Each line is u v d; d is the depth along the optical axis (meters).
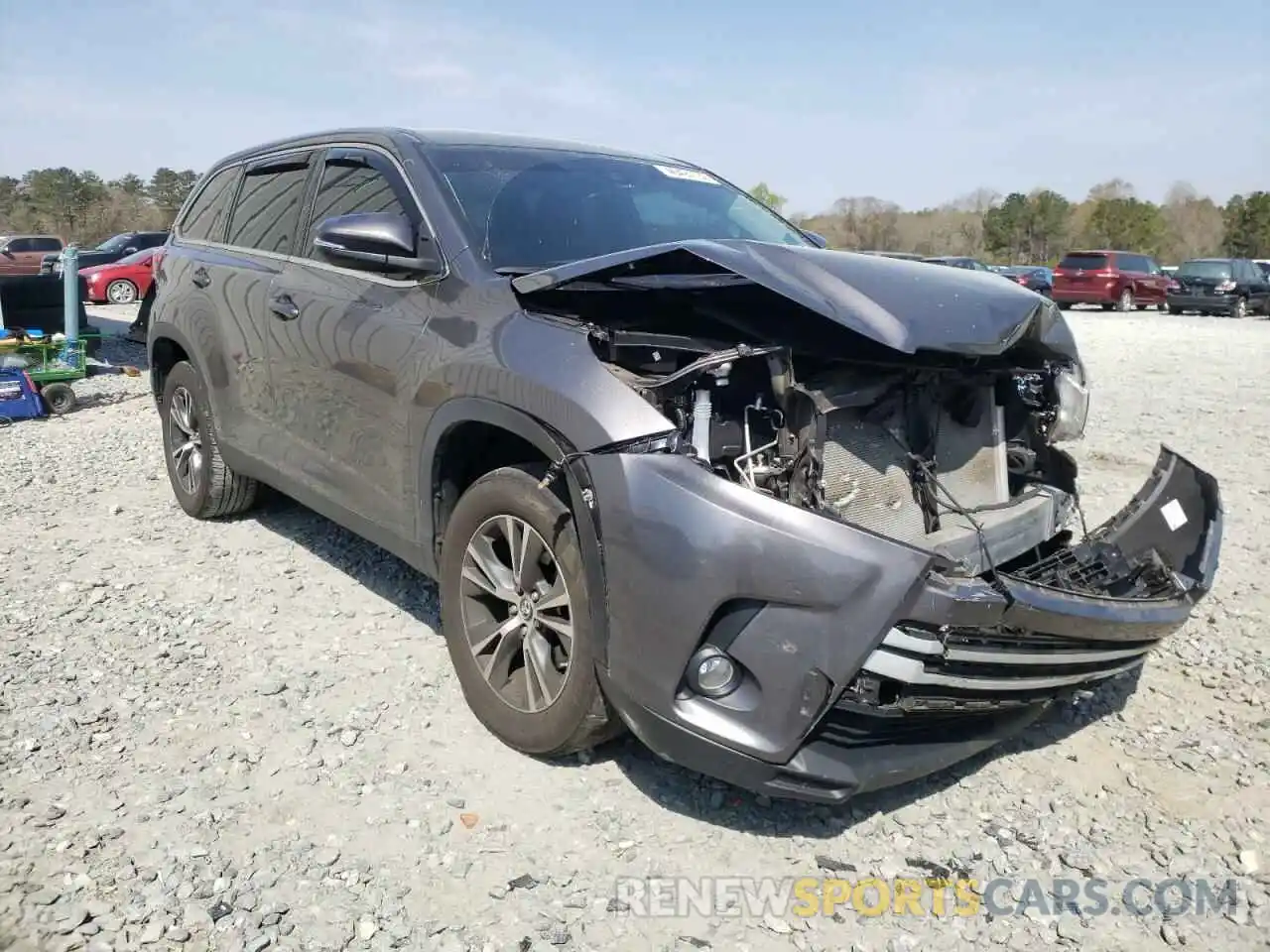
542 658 3.08
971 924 2.59
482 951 2.42
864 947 2.49
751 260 2.80
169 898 2.54
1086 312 28.52
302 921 2.49
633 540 2.67
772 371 2.74
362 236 3.49
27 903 2.50
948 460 3.34
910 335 2.70
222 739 3.30
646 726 2.73
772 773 2.59
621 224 3.95
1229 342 17.61
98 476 6.50
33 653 3.86
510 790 3.06
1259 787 3.20
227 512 5.43
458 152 3.99
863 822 2.98
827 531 2.53
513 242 3.62
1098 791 3.17
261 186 4.92
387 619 4.25
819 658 2.52
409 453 3.51
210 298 4.89
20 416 8.48
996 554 3.21
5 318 10.70
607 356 2.94
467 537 3.28
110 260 22.45
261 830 2.84
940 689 2.68
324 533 5.33
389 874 2.68
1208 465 7.25
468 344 3.24
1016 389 3.64
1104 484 6.55
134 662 3.81
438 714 3.48
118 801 2.93
